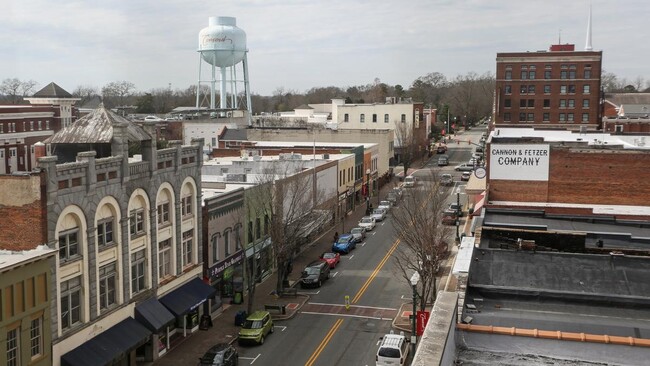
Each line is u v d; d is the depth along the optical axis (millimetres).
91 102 188000
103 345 34188
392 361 37188
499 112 136875
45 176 30812
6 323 28031
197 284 45031
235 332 44688
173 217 42531
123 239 36875
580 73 132625
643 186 48719
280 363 39406
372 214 85062
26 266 29062
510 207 45000
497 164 51031
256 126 129250
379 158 113375
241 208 53031
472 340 16875
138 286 39125
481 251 24219
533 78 134750
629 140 64875
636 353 16281
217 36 133250
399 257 59469
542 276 22094
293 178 60344
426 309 48312
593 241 33969
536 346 16594
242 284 53719
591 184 49625
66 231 32625
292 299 52094
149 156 39375
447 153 158875
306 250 67938
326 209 73875
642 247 32781
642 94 166625
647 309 20016
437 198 70000
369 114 139625
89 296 34094
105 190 35250
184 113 130250
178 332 43781
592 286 21469
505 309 19922
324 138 117750
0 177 30844
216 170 70500
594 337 16719
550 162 50250
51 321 30891
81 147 38750
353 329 45406
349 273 59844
